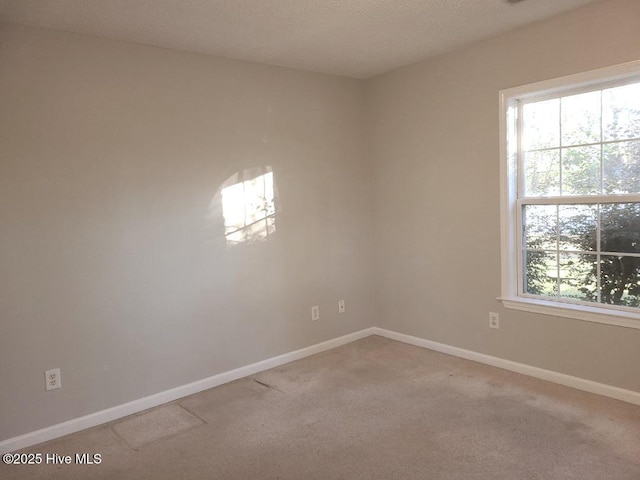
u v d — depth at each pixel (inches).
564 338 126.6
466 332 149.3
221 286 138.1
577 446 97.3
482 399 120.6
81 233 114.0
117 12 102.4
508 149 134.1
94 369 116.8
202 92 132.8
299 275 156.3
